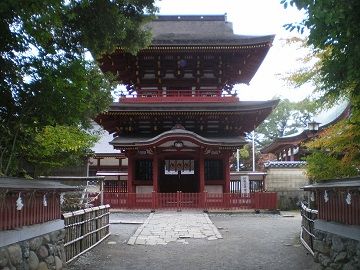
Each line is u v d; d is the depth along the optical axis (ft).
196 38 114.93
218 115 117.39
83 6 37.60
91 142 60.18
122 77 122.11
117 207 108.06
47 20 28.55
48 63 31.53
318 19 22.08
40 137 44.39
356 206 30.76
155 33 126.11
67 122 34.78
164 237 62.75
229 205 106.83
